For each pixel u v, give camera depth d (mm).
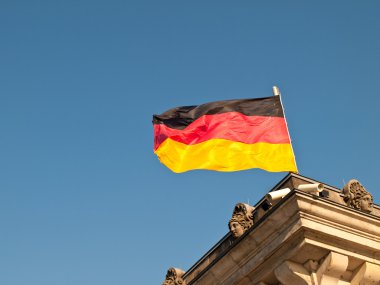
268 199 22062
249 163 26000
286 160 26047
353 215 21734
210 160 26188
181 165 26344
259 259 22016
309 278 21344
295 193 20766
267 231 21734
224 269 23359
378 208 24094
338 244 21484
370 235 22125
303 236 20906
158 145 26984
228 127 26844
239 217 24000
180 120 27297
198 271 26125
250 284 22688
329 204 21281
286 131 26781
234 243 22781
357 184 23594
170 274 27422
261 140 26547
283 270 21453
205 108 27328
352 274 22172
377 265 22172
